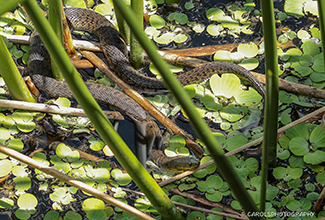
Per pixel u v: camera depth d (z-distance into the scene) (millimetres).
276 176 3141
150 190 2332
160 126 3688
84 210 2895
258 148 3381
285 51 4348
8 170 3170
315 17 4707
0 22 4391
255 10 4824
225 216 2799
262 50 4367
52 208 2947
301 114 3688
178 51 4348
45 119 3650
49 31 1378
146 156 3410
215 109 3715
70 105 3846
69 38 3928
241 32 4582
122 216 2867
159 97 3979
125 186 3131
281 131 3340
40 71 3992
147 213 2877
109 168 3252
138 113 3744
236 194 1566
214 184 3109
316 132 3354
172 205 2611
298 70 4047
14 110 3682
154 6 4859
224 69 4070
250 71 4121
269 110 1506
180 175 3141
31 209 2926
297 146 3297
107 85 4059
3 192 3039
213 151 1433
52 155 3336
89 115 1753
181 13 4785
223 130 3559
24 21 4477
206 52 4379
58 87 3902
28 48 4289
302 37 4449
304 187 3064
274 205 2924
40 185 3105
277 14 4770
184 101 1320
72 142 3477
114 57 4188
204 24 4676
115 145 1942
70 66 1518
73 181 2703
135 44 3871
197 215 2850
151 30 4559
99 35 4445
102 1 4902
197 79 4121
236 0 4949
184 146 3463
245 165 3232
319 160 3164
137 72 4105
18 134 3498
